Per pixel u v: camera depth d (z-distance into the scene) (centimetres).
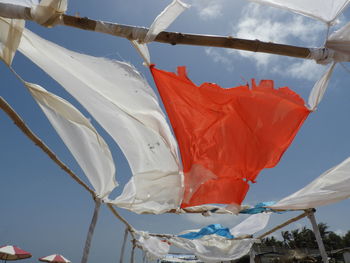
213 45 191
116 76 236
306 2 168
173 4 165
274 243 3017
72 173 378
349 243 2869
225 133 235
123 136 312
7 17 177
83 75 246
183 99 223
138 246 1250
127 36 184
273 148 230
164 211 498
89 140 330
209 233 772
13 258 1290
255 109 221
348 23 180
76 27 183
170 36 185
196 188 241
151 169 334
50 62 247
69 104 278
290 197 422
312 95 213
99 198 425
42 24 178
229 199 261
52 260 1442
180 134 237
